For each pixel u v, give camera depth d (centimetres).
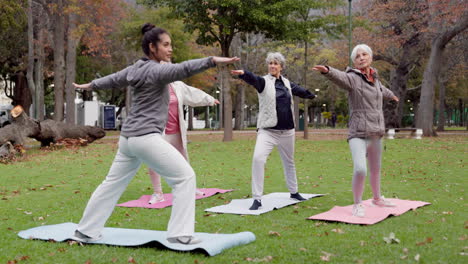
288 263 368
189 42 3509
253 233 472
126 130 425
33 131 1606
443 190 782
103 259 389
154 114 420
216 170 1134
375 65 3406
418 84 4375
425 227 492
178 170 419
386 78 4184
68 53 2322
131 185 895
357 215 546
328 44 3612
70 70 2323
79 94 5378
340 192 774
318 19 2164
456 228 484
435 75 2517
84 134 1845
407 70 3131
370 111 562
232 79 4144
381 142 581
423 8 2469
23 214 610
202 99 702
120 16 3084
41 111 2816
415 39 2855
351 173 1039
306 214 584
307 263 368
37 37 2914
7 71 3544
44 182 941
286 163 690
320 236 458
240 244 430
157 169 426
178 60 3306
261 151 635
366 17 2730
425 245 413
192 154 1554
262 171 628
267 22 2002
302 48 3616
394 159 1323
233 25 2066
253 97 5466
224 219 557
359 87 559
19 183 929
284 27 2066
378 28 2792
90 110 4081
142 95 420
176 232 419
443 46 2494
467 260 367
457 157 1350
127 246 427
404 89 3162
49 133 1720
